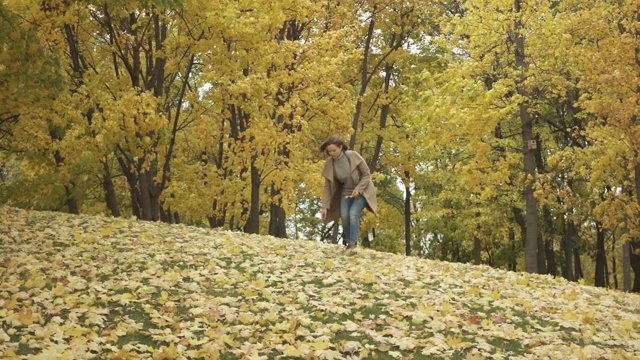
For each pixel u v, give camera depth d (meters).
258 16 14.45
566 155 17.84
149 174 16.14
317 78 16.59
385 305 6.62
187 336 5.19
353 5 20.20
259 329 5.53
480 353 5.12
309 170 17.69
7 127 15.25
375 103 24.73
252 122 15.84
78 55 15.91
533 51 17.95
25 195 17.28
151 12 14.41
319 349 4.94
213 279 7.31
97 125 13.27
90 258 8.09
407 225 28.09
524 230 25.88
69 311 5.72
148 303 6.15
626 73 14.36
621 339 6.04
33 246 8.52
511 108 17.41
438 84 20.53
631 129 14.50
